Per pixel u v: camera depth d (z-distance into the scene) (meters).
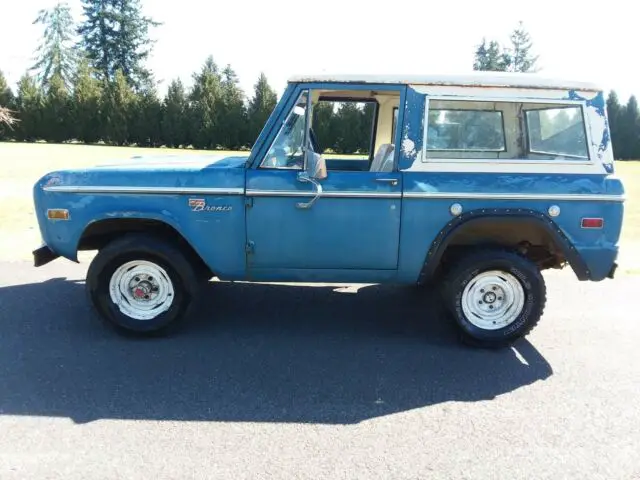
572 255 4.12
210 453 2.82
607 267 4.17
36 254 4.37
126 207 4.12
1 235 7.91
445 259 4.48
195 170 4.11
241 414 3.22
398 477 2.66
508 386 3.67
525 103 4.07
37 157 23.91
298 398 3.44
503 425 3.17
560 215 4.07
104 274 4.22
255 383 3.63
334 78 4.03
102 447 2.86
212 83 39.41
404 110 4.04
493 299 4.28
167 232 4.45
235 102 38.78
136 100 39.72
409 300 5.46
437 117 4.06
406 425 3.15
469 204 4.05
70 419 3.12
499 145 4.12
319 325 4.74
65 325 4.58
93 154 26.70
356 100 5.12
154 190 4.07
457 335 4.34
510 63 60.53
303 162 4.10
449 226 4.08
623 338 4.55
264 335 4.48
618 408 3.39
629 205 12.23
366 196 4.03
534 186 4.04
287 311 5.07
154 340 4.32
